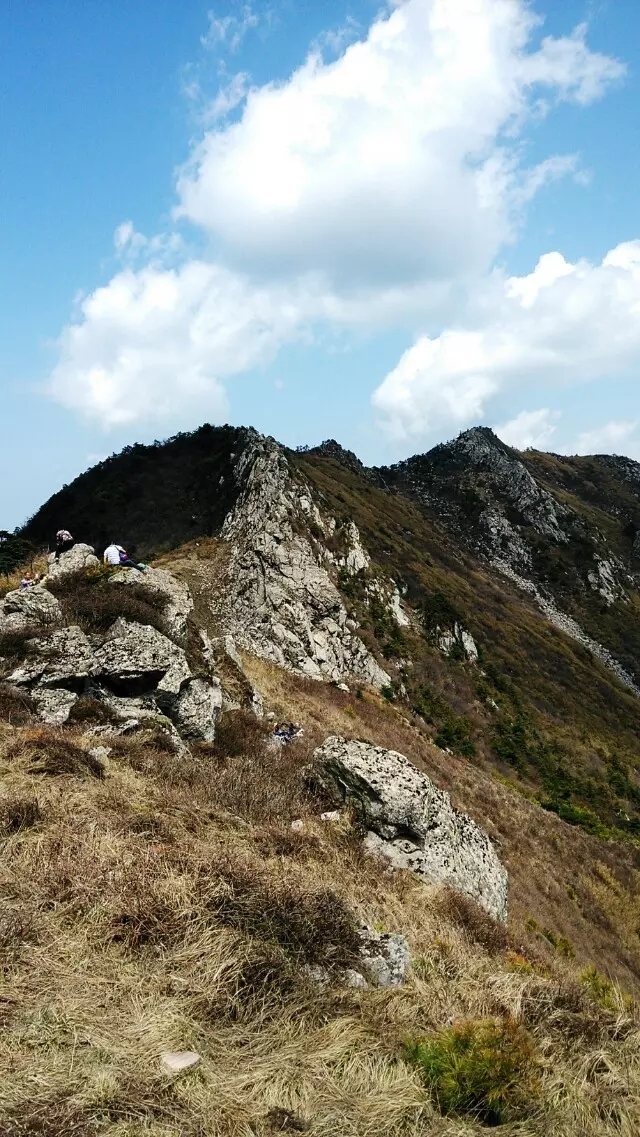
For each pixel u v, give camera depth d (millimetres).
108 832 7207
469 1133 4195
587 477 140250
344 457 111375
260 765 13398
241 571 41375
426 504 111438
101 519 56531
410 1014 5441
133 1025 4531
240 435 61438
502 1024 5273
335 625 39250
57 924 5477
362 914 7426
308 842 9438
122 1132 3564
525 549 98438
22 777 8438
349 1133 3963
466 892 11547
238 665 21109
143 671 14336
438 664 45438
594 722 53125
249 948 5500
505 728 42406
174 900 5910
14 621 15109
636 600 93438
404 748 27312
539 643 62219
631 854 29328
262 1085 4219
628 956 18625
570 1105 4652
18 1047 4105
